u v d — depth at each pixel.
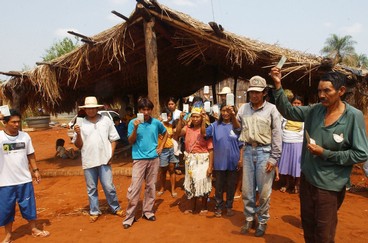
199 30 6.51
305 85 9.97
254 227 4.40
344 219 4.85
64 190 7.01
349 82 6.73
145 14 6.37
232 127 4.62
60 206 5.86
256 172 4.00
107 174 4.90
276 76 3.24
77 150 11.91
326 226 2.82
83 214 5.29
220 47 6.97
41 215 5.39
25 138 4.30
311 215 3.03
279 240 4.02
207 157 4.86
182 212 5.16
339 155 2.70
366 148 2.63
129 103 14.56
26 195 4.27
